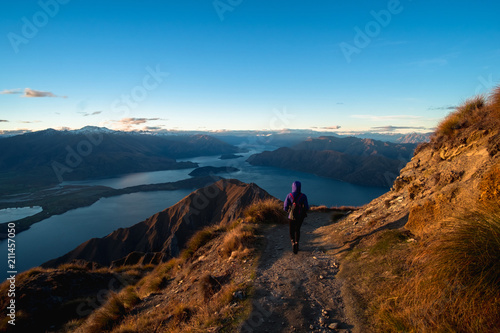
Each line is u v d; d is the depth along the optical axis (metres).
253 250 7.73
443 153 7.83
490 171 4.27
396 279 4.36
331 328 3.76
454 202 4.98
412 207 6.05
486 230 3.34
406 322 3.33
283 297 4.83
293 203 7.04
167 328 5.19
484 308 2.94
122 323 6.75
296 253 7.06
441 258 3.47
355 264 5.63
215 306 4.87
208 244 10.66
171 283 9.16
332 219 11.00
